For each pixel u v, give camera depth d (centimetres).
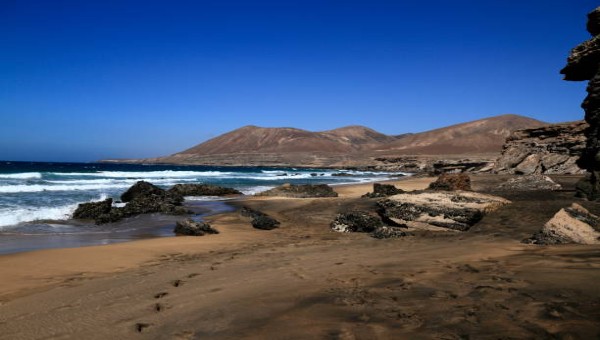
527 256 618
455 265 593
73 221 1656
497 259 614
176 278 689
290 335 359
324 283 552
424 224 1230
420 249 846
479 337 318
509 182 2106
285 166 14750
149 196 2184
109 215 1692
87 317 485
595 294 378
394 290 481
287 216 1805
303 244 1102
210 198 2734
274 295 505
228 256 929
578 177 2739
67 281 730
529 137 4306
